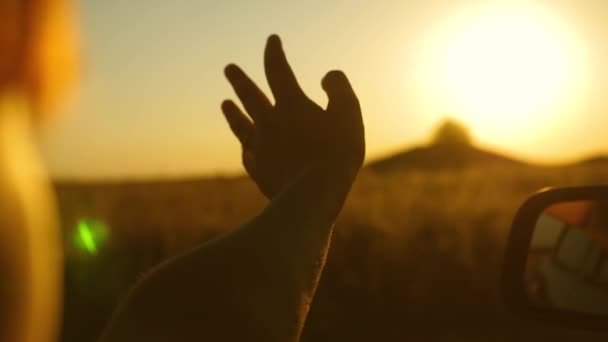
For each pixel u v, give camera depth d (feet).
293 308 3.30
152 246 50.83
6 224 1.58
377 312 33.04
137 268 41.55
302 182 3.83
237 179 72.49
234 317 3.00
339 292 36.94
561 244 9.07
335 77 4.49
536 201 9.09
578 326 8.88
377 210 63.98
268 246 3.35
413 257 44.98
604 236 8.91
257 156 4.42
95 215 57.41
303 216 3.62
